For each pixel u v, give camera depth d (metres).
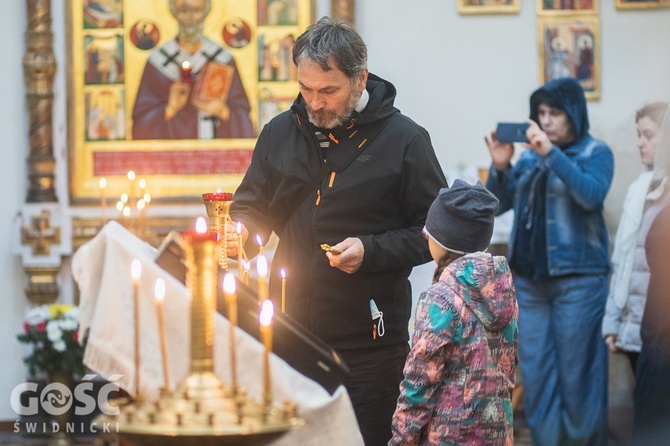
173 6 9.46
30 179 9.34
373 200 4.63
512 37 9.38
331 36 4.44
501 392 4.18
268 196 4.84
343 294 4.59
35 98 9.34
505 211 8.12
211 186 9.45
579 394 7.85
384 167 4.64
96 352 3.02
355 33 4.50
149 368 3.03
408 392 4.12
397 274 4.67
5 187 9.44
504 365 4.23
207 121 9.46
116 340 3.04
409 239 4.56
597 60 9.29
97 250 3.14
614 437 8.53
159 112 9.48
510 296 4.21
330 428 3.07
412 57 9.39
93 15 9.46
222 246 4.09
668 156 4.81
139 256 3.07
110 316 3.04
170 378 3.03
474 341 4.12
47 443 8.43
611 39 9.31
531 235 7.94
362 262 4.44
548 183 7.93
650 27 9.27
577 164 8.03
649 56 9.27
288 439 3.06
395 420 4.16
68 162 9.41
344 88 4.46
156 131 9.47
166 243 3.17
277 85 9.46
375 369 4.60
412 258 4.56
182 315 3.04
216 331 3.03
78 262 3.14
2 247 9.41
